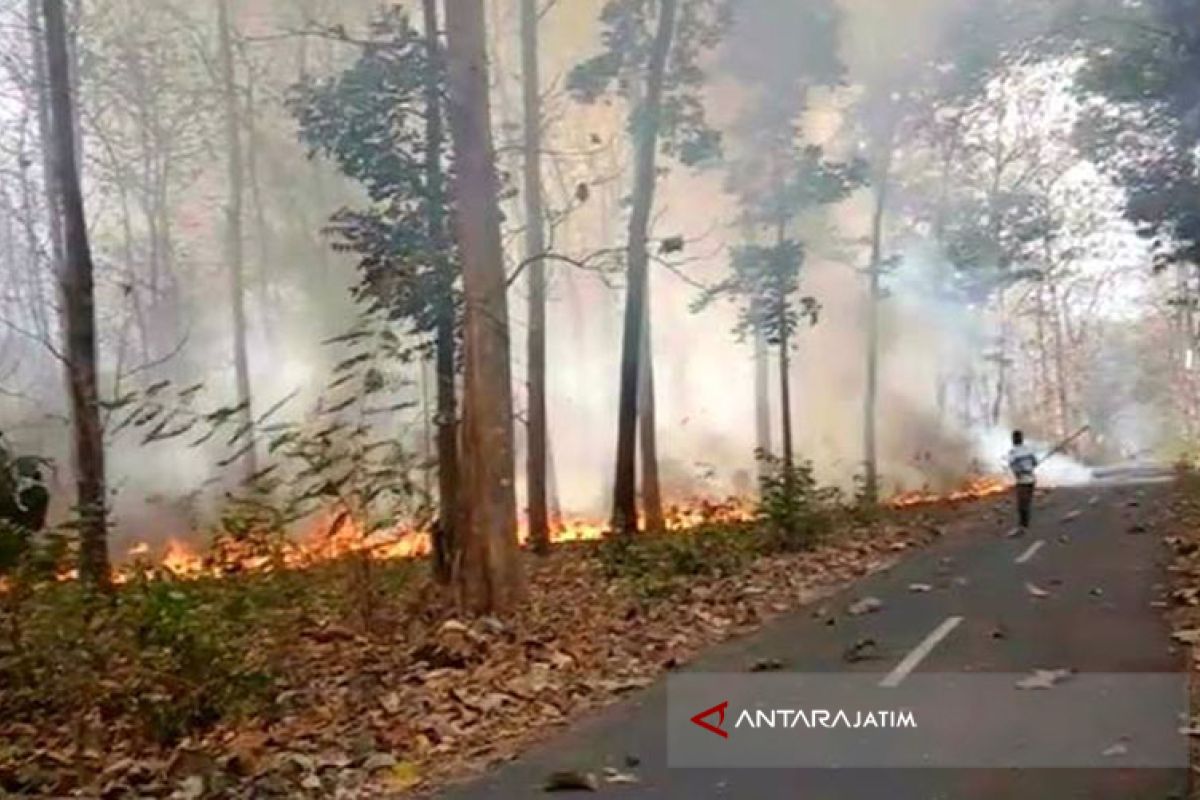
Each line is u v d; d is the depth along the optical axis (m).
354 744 8.11
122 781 7.57
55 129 16.28
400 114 15.78
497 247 13.36
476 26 13.34
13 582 10.20
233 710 8.90
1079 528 22.33
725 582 15.83
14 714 9.16
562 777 7.15
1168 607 12.32
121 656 9.48
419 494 16.14
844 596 14.66
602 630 12.31
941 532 23.52
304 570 13.50
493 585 12.91
